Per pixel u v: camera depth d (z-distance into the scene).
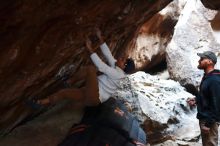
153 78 6.77
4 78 3.02
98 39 3.98
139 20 4.74
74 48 3.73
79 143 3.60
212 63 4.00
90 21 3.35
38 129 4.73
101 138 3.60
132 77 6.48
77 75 4.81
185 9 8.20
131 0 3.69
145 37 7.61
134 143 3.72
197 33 7.81
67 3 2.78
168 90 6.38
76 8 2.94
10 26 2.52
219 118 3.89
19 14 2.48
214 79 3.87
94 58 3.82
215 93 3.84
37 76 3.54
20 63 2.97
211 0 3.93
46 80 4.01
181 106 6.00
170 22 7.79
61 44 3.30
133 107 5.48
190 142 5.30
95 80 3.86
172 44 7.65
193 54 7.46
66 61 4.01
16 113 4.07
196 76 6.97
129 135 3.74
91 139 3.60
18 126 4.72
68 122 5.07
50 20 2.83
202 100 3.95
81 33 3.44
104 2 3.20
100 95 3.91
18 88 3.41
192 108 6.13
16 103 3.79
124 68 4.35
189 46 7.61
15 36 2.63
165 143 5.24
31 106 3.99
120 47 5.91
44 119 5.10
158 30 7.78
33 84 3.68
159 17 7.50
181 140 5.34
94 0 3.04
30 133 4.59
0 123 3.94
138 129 3.94
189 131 5.50
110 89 3.99
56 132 4.76
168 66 7.61
